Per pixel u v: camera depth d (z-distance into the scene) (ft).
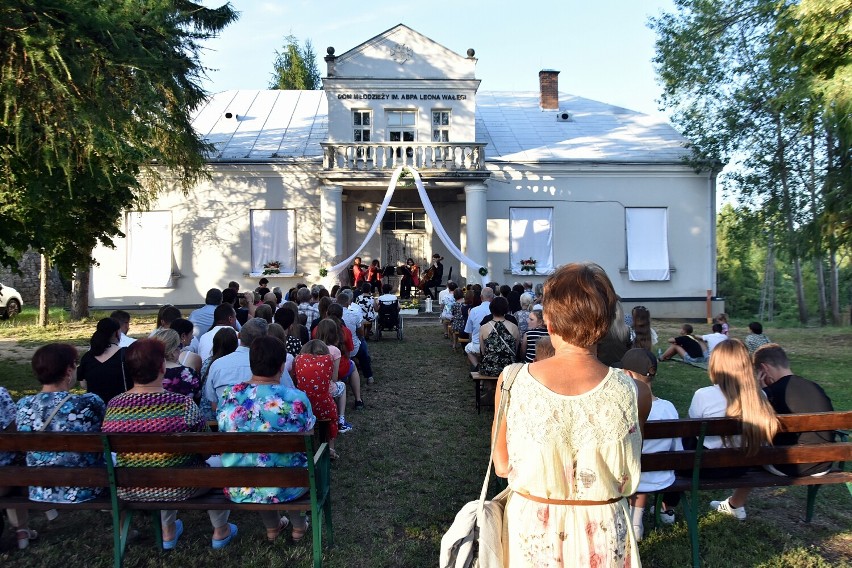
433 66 69.87
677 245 73.77
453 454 21.38
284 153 71.97
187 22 51.85
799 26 46.57
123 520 14.33
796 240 62.64
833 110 43.32
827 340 57.57
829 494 17.57
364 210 75.97
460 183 66.85
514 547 7.79
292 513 14.60
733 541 14.55
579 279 7.73
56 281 99.04
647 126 83.66
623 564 7.57
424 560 13.84
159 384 13.97
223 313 23.17
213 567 13.48
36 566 13.57
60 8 29.19
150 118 36.94
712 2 68.49
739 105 70.23
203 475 12.99
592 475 7.38
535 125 83.35
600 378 7.61
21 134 28.60
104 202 38.55
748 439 13.75
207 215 70.18
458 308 43.37
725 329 41.27
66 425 13.69
